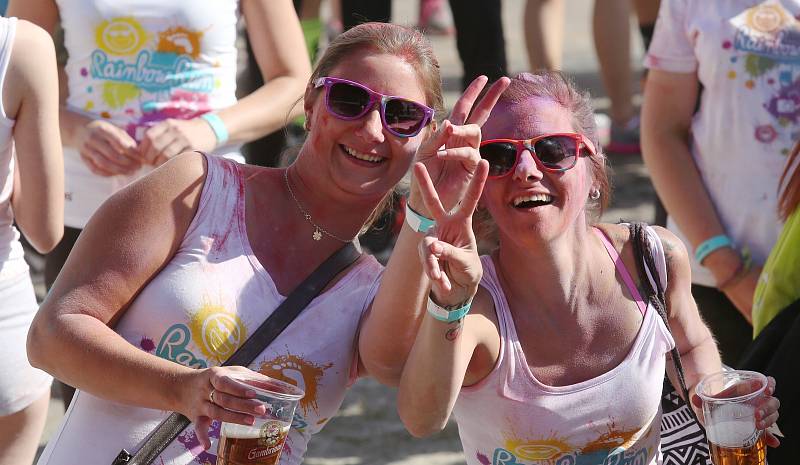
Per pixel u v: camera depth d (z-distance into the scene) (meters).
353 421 19.08
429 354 8.98
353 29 10.29
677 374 10.47
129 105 14.03
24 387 12.75
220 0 14.24
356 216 10.33
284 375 9.77
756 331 12.33
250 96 14.59
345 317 10.07
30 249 24.45
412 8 54.09
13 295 12.63
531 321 9.94
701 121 15.62
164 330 9.61
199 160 10.01
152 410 9.77
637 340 10.09
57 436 10.16
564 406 9.81
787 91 14.90
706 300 15.90
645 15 27.52
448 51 44.94
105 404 9.86
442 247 8.39
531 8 26.11
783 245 12.09
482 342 9.64
